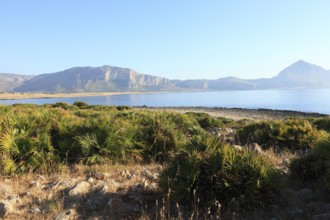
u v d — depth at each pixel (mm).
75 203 4730
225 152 4973
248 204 4492
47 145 7582
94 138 8078
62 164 7367
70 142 8094
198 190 4719
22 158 7090
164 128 9422
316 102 102500
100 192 5160
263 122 12188
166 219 4234
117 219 4258
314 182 5762
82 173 6781
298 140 10102
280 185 4754
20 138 7398
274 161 7570
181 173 4902
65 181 5809
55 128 8445
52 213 4383
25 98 190750
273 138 10336
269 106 84500
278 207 4609
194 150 5348
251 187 4551
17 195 5102
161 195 5020
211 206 4504
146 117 11008
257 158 5129
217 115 43969
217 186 4617
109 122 9086
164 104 104312
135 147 8773
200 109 58188
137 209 4598
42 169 6957
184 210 4555
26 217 4281
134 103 114562
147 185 5676
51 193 5176
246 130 12227
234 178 4648
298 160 6184
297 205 4680
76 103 38750
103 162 7754
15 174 6605
